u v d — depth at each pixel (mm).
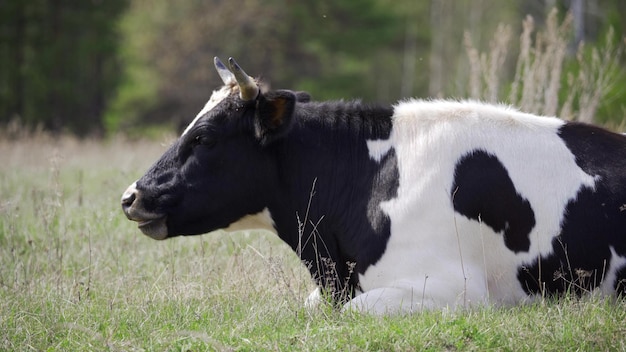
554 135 9930
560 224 9539
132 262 12258
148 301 10258
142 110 63125
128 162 21781
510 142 9812
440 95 17172
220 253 12891
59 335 9391
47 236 12766
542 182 9641
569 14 16344
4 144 30125
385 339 8398
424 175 9719
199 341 8695
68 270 12039
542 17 51344
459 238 9508
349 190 10164
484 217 9586
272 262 10508
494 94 16188
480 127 9883
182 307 10102
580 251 9516
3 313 10039
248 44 63094
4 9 54250
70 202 16469
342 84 65875
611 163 9719
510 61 47688
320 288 10289
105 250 12922
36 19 55125
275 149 10289
